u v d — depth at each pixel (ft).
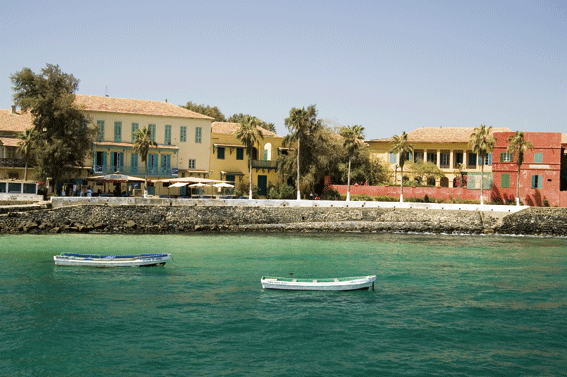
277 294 97.96
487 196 242.58
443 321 82.43
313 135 245.65
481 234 204.64
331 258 135.85
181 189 241.35
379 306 90.68
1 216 170.09
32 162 222.28
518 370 64.23
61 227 176.35
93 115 229.25
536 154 235.40
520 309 89.51
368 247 157.38
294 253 142.72
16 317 80.33
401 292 100.68
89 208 182.19
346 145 229.04
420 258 138.82
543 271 123.34
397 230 203.82
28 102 197.88
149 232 183.52
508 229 207.31
